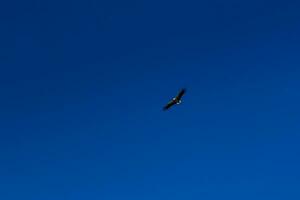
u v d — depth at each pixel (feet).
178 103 250.98
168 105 252.42
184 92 250.98
